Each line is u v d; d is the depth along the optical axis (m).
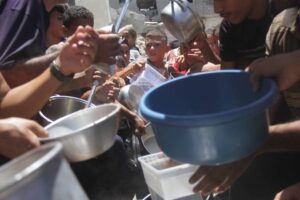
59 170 0.85
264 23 2.44
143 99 1.30
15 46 2.02
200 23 2.36
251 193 1.94
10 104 1.62
